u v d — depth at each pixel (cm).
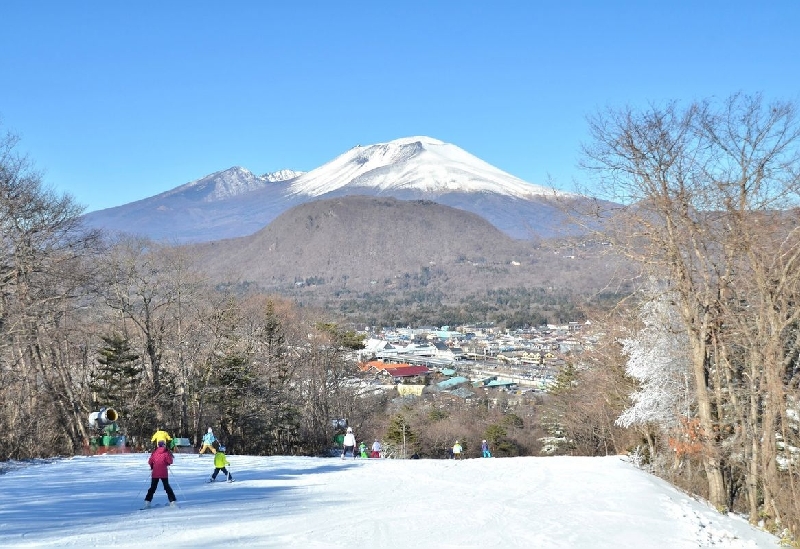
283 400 5591
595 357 3903
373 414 7394
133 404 4478
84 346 4569
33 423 3481
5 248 3275
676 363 2881
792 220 2005
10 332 3147
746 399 2514
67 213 3678
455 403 8838
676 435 2620
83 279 3578
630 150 2103
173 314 5269
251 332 6094
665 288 2348
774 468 2097
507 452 6938
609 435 5003
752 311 2223
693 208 2103
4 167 3394
